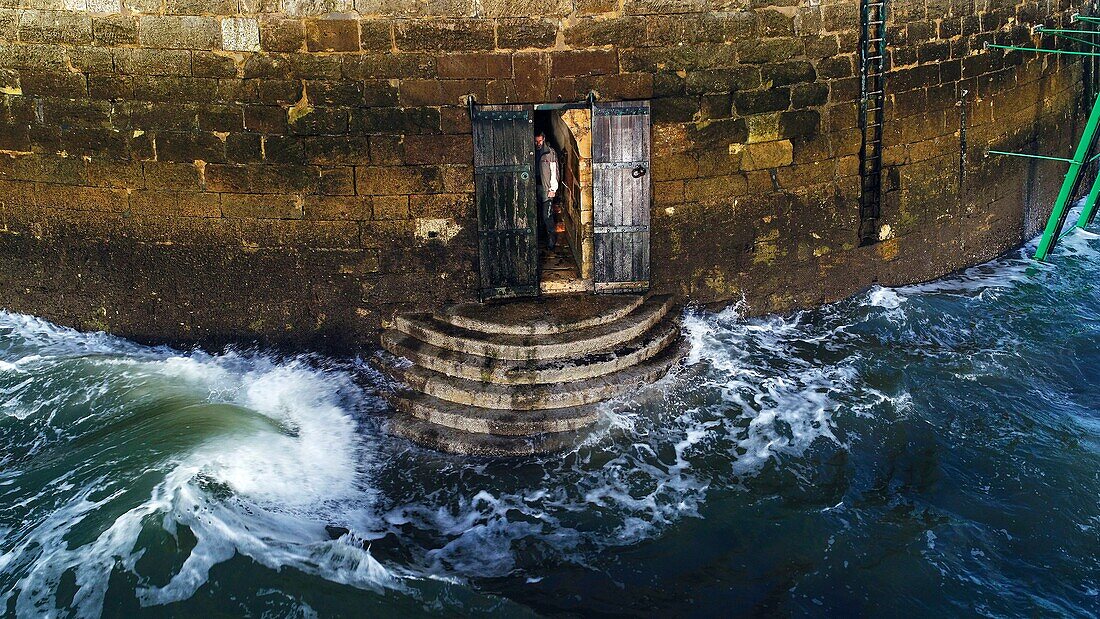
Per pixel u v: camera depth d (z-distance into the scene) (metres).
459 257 12.34
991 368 12.61
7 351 12.34
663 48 11.91
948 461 10.89
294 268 12.19
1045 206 16.58
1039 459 10.83
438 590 9.09
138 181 11.94
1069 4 15.63
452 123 11.76
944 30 13.55
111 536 9.20
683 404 11.69
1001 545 9.70
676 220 12.66
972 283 14.84
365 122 11.66
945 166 14.30
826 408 11.68
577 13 11.59
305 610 8.75
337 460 11.08
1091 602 9.03
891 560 9.48
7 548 9.20
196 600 8.75
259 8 11.24
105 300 12.56
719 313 13.19
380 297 12.38
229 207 11.96
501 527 10.16
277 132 11.66
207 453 10.38
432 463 11.09
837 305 13.87
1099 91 17.09
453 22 11.41
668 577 9.41
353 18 11.31
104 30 11.41
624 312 12.35
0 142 12.12
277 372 12.32
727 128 12.45
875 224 13.82
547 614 8.94
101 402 11.55
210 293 12.33
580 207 12.85
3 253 12.67
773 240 13.18
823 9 12.44
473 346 11.81
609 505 10.41
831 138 13.07
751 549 9.73
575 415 11.31
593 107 11.90
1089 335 13.55
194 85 11.51
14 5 11.52
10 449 10.94
